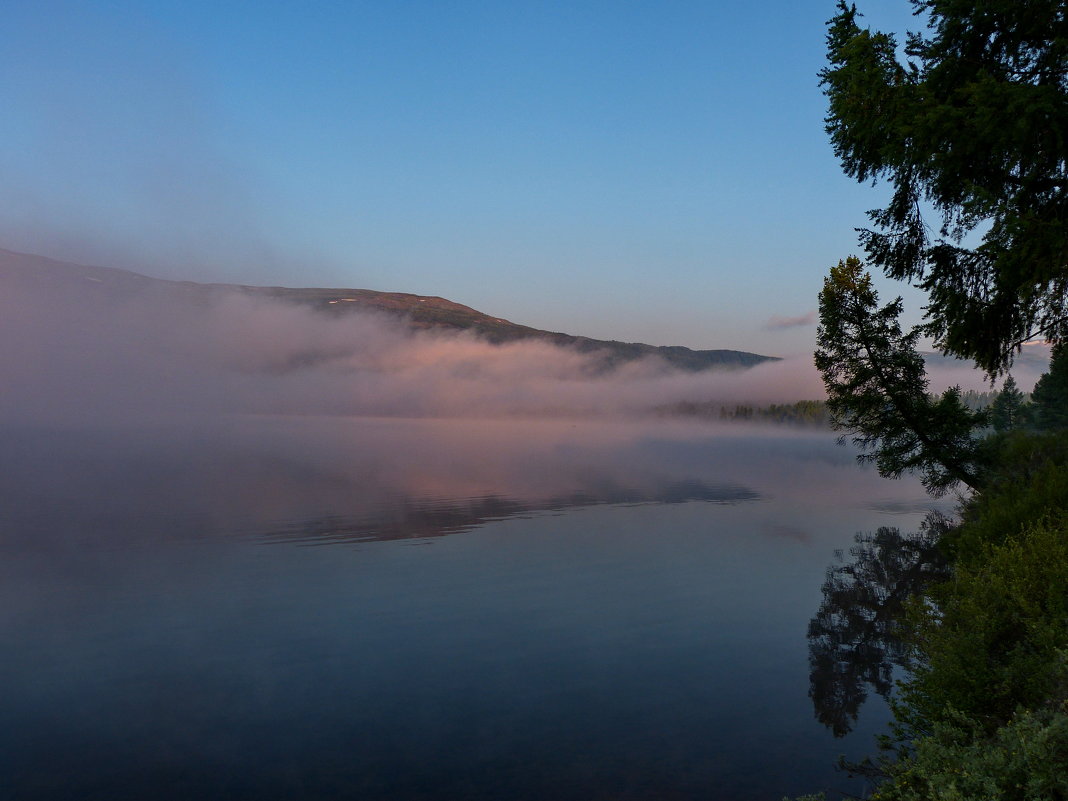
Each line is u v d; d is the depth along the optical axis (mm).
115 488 66375
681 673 15320
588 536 39375
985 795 4113
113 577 27797
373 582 26625
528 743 11703
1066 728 4148
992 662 7188
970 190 10594
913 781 5285
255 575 28062
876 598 22047
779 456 149875
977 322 13633
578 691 14297
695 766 10594
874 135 12375
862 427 30688
